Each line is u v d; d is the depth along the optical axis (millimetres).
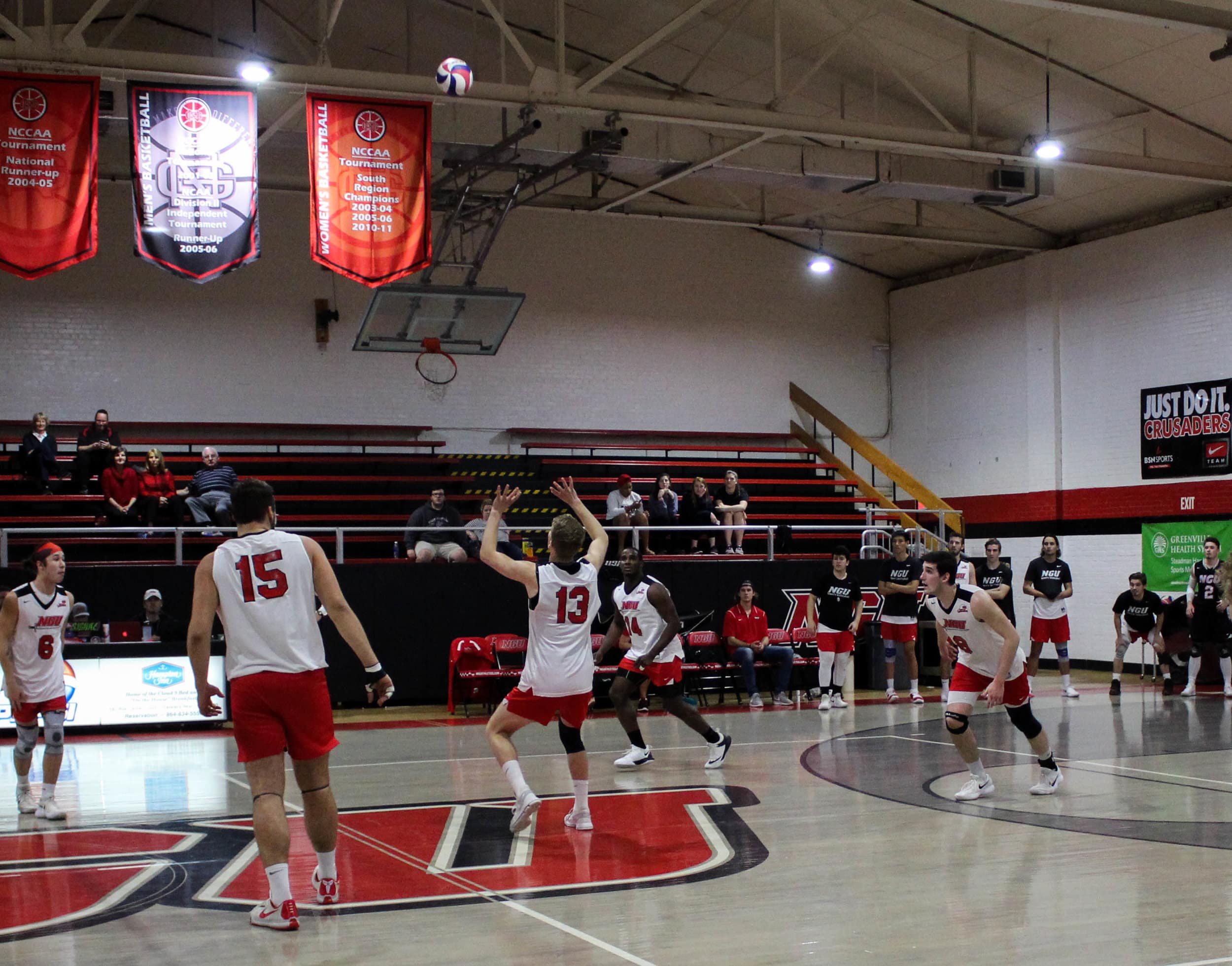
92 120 11555
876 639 17172
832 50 15219
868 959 4586
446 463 20859
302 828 7406
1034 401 21312
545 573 6879
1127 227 19703
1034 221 20297
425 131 12750
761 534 20188
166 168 11734
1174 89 15641
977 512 22531
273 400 20609
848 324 24641
